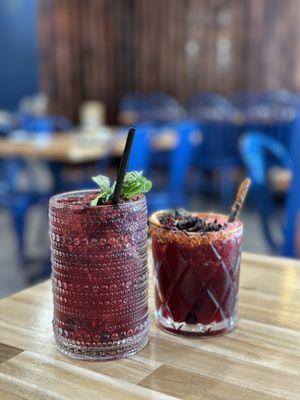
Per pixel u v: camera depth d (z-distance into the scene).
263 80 6.88
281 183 3.00
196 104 7.09
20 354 0.72
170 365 0.68
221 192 5.54
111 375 0.66
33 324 0.81
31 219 4.87
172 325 0.78
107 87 7.80
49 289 0.96
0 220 4.95
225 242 0.76
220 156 5.19
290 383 0.64
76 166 5.39
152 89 7.62
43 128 4.80
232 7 6.94
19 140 4.01
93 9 7.61
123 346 0.70
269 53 6.79
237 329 0.79
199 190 6.11
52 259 0.73
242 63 6.98
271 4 6.68
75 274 0.69
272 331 0.78
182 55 7.36
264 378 0.65
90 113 5.25
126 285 0.70
